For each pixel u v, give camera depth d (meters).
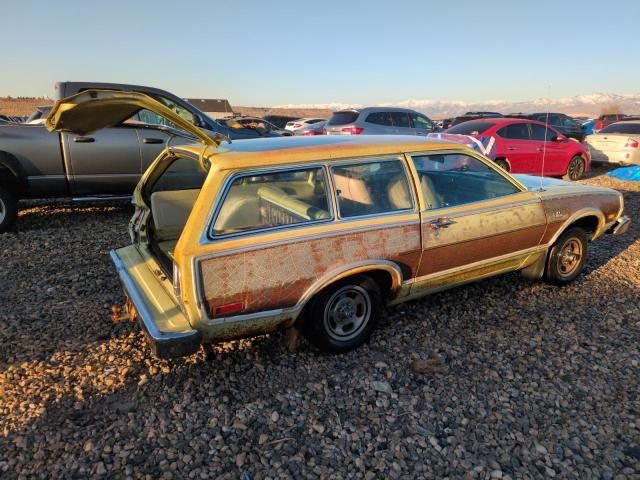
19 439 2.85
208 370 3.56
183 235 3.03
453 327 4.20
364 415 3.11
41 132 7.01
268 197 3.25
